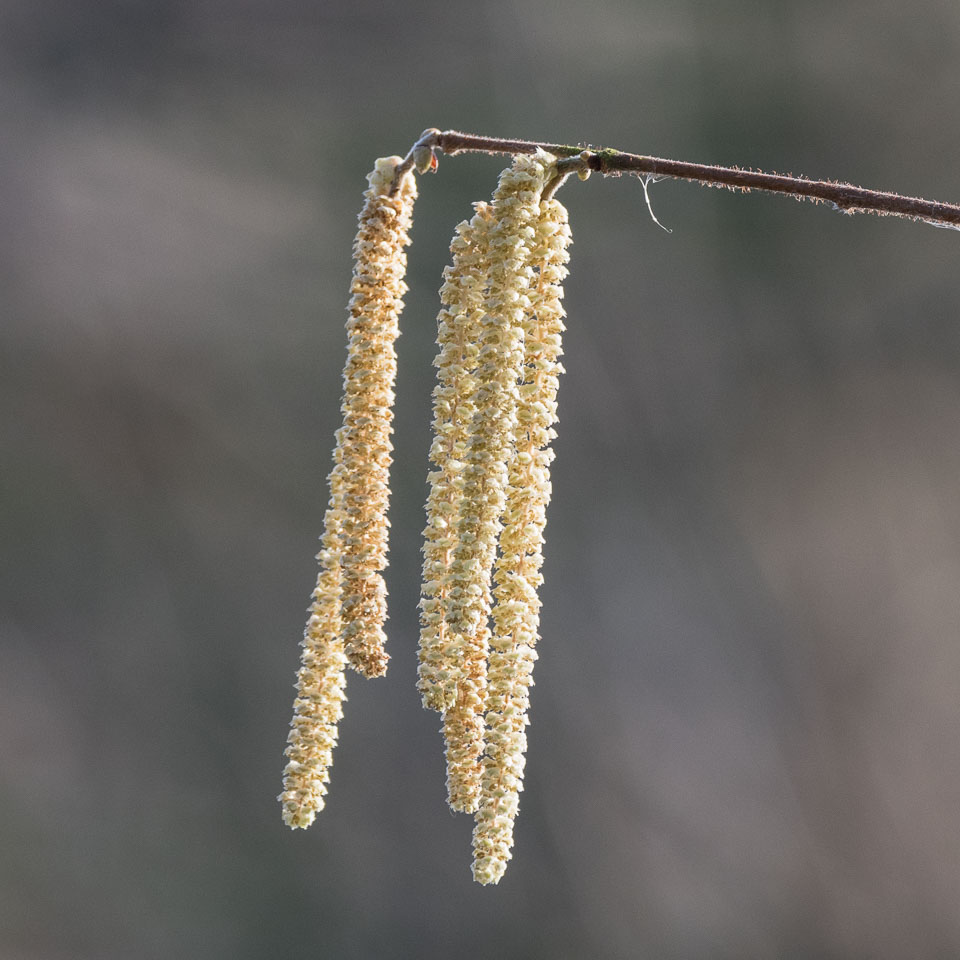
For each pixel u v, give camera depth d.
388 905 1.90
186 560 2.04
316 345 2.09
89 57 2.08
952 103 2.10
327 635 0.75
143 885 1.88
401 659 1.97
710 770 1.99
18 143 2.02
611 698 2.01
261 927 1.89
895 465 2.08
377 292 0.75
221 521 2.05
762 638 2.06
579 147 0.75
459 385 0.75
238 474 2.06
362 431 0.75
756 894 1.93
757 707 2.02
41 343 2.01
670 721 2.00
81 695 1.96
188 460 2.06
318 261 2.10
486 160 2.08
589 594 2.05
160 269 2.06
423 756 1.96
